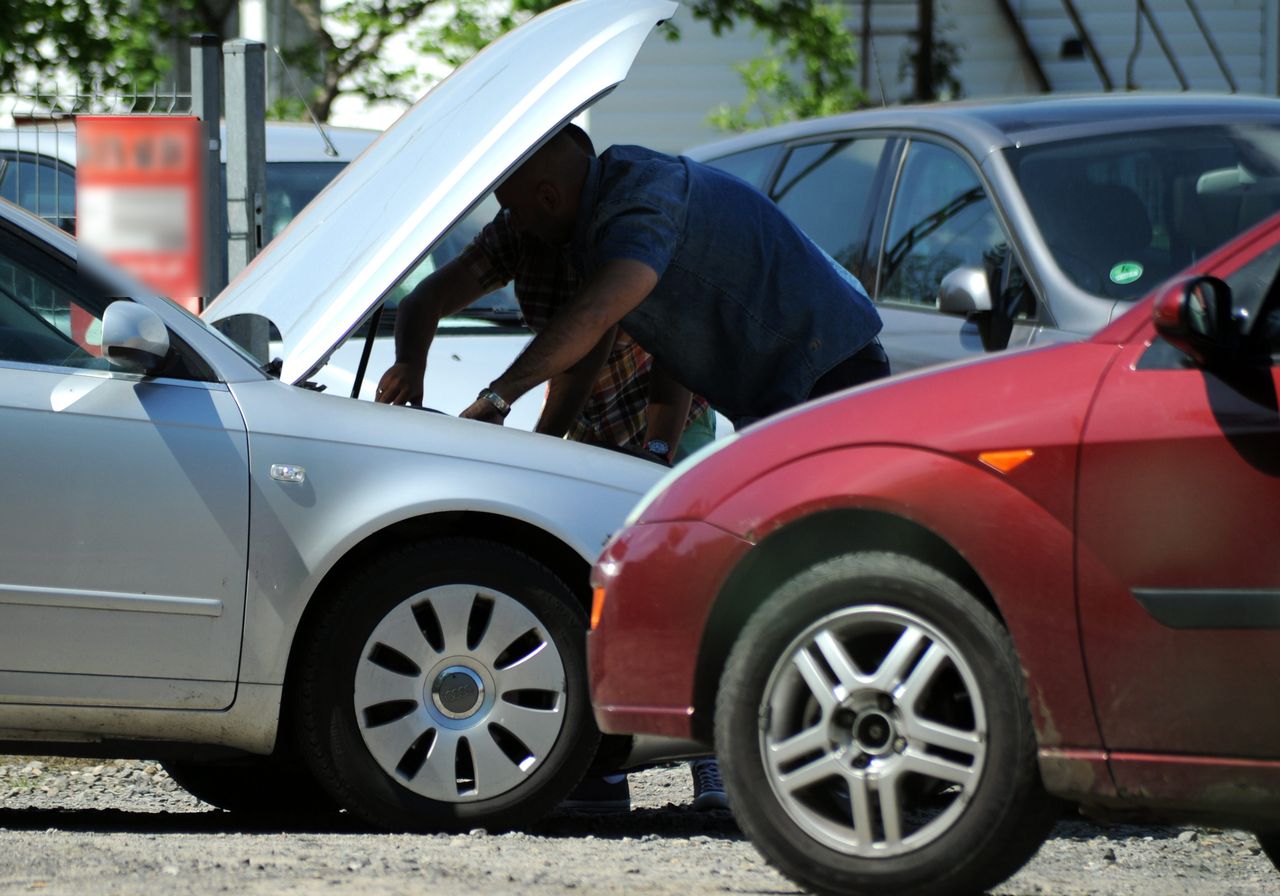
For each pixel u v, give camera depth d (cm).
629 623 1811
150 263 3050
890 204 3291
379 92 6456
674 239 2367
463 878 1792
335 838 2125
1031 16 7494
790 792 1711
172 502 2150
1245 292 1661
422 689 2208
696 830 2448
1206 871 2077
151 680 2150
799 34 6644
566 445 2325
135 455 2152
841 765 1691
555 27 2428
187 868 1816
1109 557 1603
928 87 7250
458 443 2258
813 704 1719
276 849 1977
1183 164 3006
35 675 2131
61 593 2127
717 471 1797
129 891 1688
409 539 2245
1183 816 1608
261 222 3244
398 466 2217
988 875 1652
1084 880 1955
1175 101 3225
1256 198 2959
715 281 2408
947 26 7431
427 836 2170
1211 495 1580
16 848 1938
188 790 2592
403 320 2630
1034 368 1688
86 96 3303
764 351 2448
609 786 2550
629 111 7238
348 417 2241
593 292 2319
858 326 2464
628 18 2423
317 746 2184
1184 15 7556
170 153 3058
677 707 1789
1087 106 3212
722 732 1739
